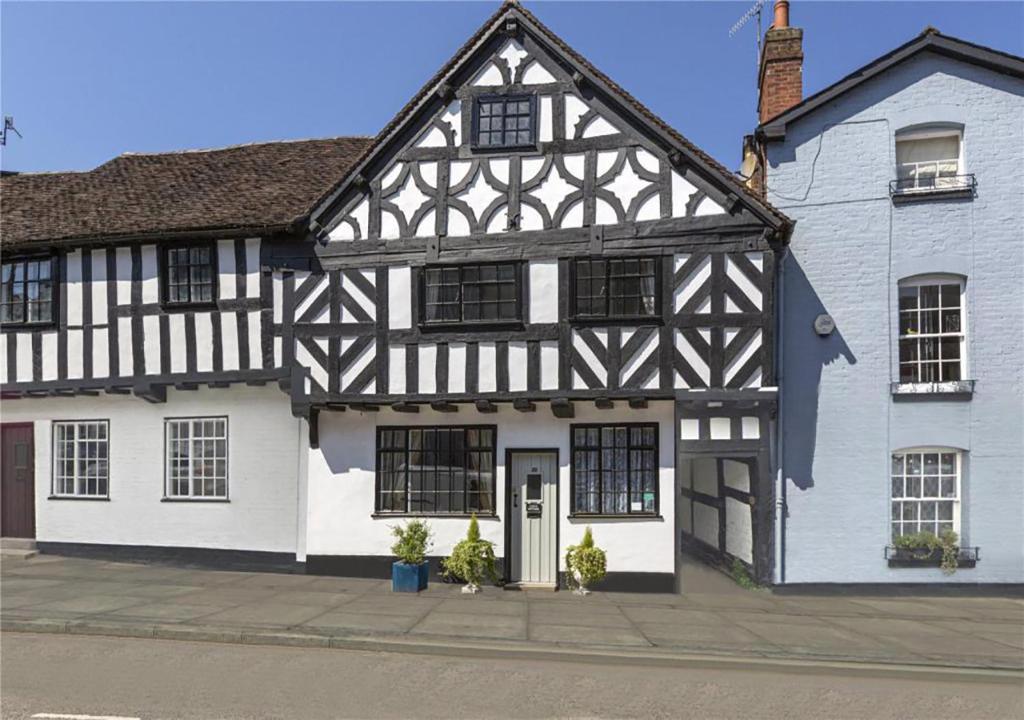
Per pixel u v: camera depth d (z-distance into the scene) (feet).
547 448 31.73
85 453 37.76
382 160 32.50
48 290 36.17
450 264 31.40
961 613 27.22
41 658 20.81
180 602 27.04
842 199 31.58
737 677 19.94
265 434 35.06
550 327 30.55
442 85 31.78
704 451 30.40
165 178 40.88
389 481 33.09
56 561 36.01
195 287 34.42
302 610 25.89
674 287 29.99
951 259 30.63
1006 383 30.17
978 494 30.14
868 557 30.53
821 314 31.32
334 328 32.14
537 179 31.24
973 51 30.68
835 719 16.87
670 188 30.27
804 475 30.99
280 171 40.09
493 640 22.33
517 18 31.63
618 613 26.40
